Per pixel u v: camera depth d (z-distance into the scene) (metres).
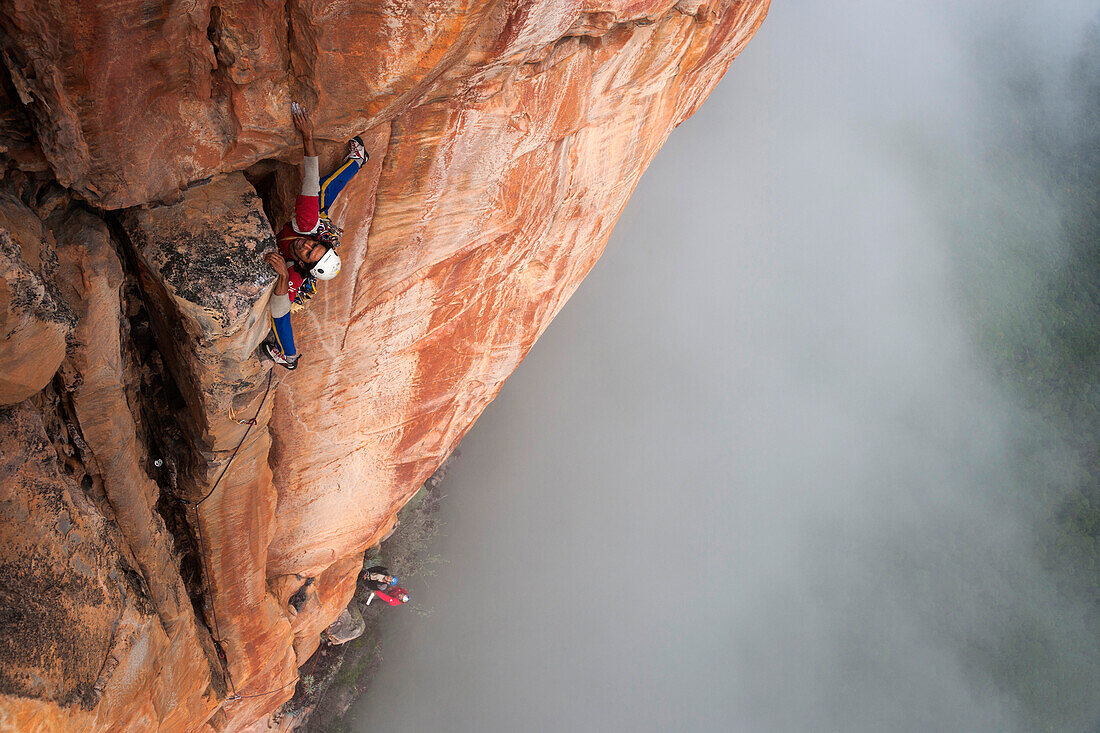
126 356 5.10
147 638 5.08
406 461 8.88
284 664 8.98
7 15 3.17
